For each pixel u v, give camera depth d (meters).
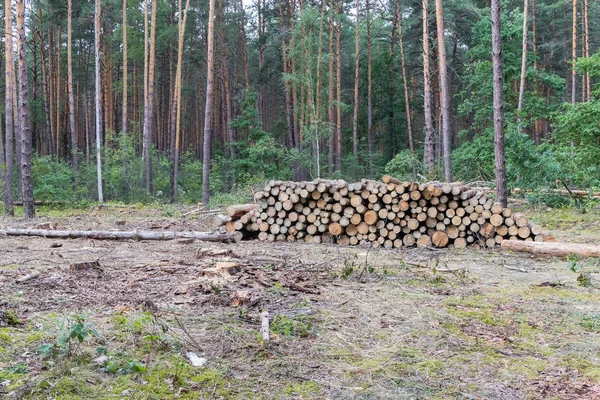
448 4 29.73
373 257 7.76
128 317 4.02
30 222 12.74
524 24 21.81
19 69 14.07
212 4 18.33
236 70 37.88
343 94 37.94
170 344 3.49
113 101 40.31
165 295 4.81
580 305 4.98
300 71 29.83
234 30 37.91
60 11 31.34
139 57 32.69
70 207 19.30
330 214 9.23
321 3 32.56
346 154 36.59
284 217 9.41
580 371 3.39
